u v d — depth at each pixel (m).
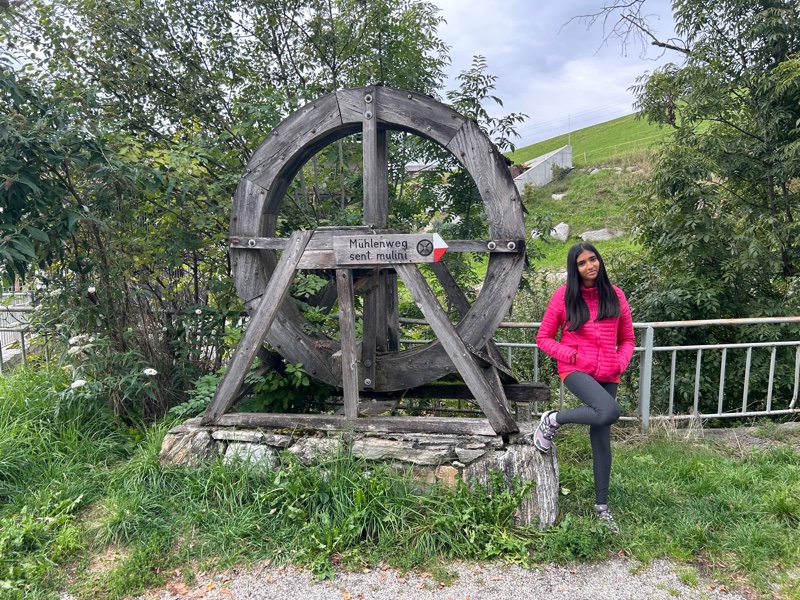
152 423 3.99
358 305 4.92
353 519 2.62
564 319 2.77
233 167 4.71
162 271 4.78
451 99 5.11
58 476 3.16
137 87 4.74
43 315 4.04
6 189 3.09
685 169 5.14
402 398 3.68
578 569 2.46
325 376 3.50
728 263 5.17
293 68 5.16
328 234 3.09
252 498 2.94
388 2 4.98
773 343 4.16
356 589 2.34
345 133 3.54
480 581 2.38
